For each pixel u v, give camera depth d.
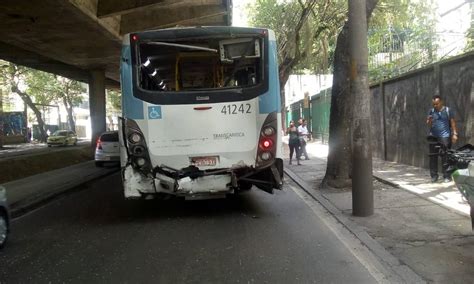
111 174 20.03
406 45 19.27
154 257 6.93
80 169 21.44
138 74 9.22
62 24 18.47
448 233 7.38
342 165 12.22
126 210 10.86
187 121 9.20
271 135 9.27
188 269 6.33
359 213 8.87
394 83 16.44
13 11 16.39
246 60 9.49
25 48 23.47
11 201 12.16
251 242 7.62
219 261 6.65
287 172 16.62
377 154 18.39
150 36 9.17
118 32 21.61
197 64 9.80
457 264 6.03
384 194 10.70
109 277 6.10
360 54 8.94
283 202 11.20
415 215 8.62
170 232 8.49
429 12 19.17
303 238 7.77
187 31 9.18
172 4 19.41
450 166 7.46
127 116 9.20
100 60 28.20
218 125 9.23
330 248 7.14
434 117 11.56
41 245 7.93
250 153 9.27
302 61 29.14
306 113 37.66
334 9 22.86
